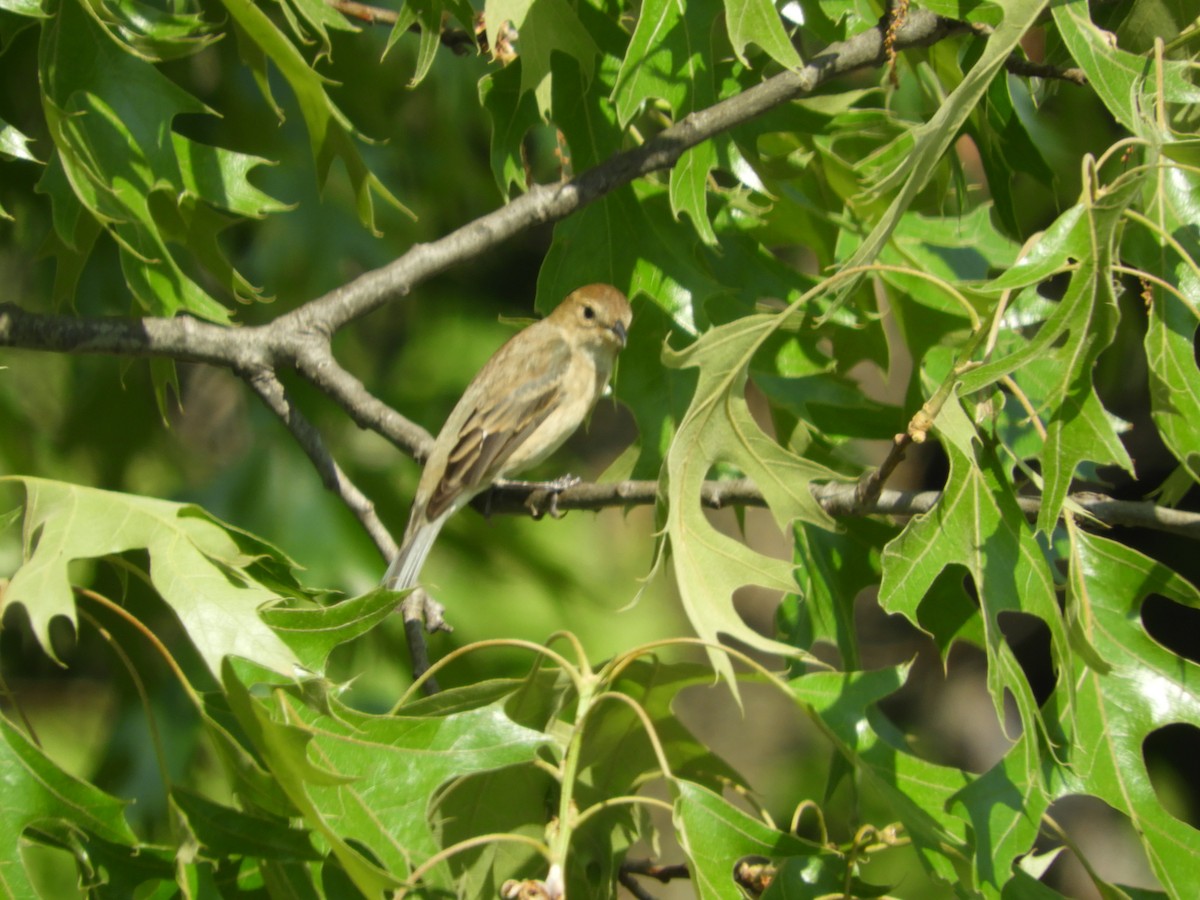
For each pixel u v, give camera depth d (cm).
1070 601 702
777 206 987
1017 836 644
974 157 1299
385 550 836
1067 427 661
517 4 742
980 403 736
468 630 1484
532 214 891
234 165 798
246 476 1357
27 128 1103
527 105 911
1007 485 721
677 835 612
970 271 976
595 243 953
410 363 1627
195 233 855
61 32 761
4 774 572
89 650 1430
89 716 1577
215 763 1273
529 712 713
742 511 921
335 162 1358
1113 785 682
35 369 1356
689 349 691
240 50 813
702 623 660
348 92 1316
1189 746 1791
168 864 591
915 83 1190
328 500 1378
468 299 1708
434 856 553
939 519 682
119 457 1305
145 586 1099
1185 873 664
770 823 756
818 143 968
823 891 693
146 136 779
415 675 788
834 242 997
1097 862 1866
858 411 961
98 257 1180
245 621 567
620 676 744
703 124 862
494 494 1142
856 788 809
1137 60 782
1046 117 1272
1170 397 736
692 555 688
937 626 859
